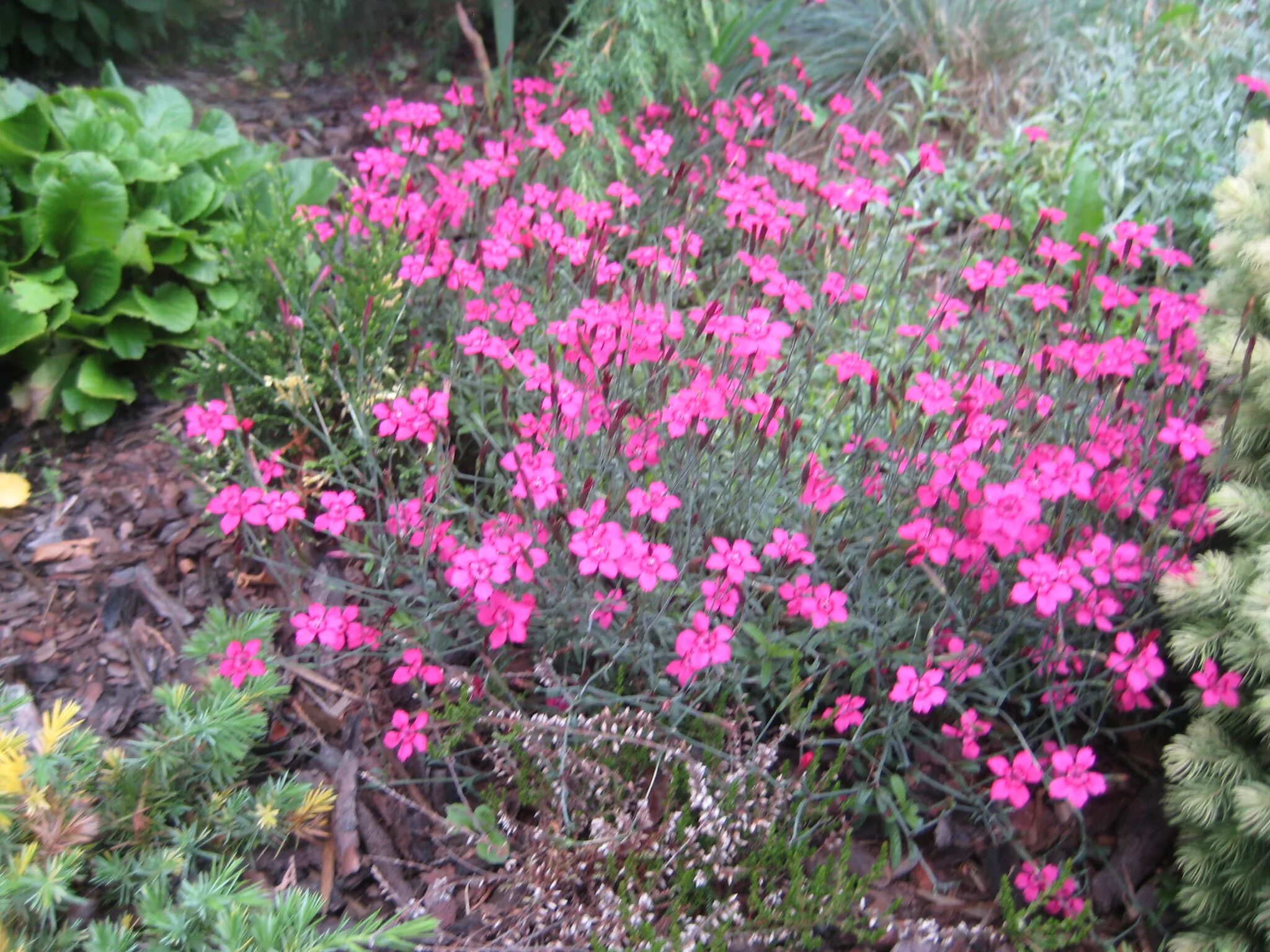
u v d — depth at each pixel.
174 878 1.92
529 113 3.38
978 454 2.20
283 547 2.46
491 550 1.95
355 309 2.78
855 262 3.06
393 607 2.31
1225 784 1.91
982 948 2.03
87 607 2.55
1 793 1.71
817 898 1.94
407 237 3.03
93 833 1.77
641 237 3.50
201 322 3.00
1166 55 4.12
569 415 2.17
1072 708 2.22
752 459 2.29
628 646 2.14
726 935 1.93
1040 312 2.81
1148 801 2.26
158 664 2.43
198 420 2.23
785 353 3.02
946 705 2.29
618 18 3.92
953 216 3.81
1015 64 4.34
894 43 4.44
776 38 4.46
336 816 2.16
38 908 1.69
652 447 2.30
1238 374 2.18
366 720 2.33
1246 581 1.97
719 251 3.64
